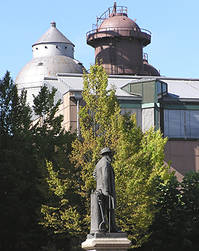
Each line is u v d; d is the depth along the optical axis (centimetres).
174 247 3919
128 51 8550
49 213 3338
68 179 3353
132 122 3625
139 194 3328
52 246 3731
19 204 3609
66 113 5778
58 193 3319
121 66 8488
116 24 8525
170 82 7125
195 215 4044
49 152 3862
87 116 3572
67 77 6794
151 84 6119
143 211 3316
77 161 3456
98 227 2225
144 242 3659
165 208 3978
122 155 3378
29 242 3688
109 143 3494
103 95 3588
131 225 3344
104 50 8562
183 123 6253
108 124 3525
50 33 10325
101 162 2295
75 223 3241
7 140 3906
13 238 3688
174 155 6059
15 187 3659
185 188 4209
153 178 3497
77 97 5697
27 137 3897
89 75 3659
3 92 4116
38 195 3675
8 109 4109
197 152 6119
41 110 4262
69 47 10331
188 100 6284
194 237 4016
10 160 3744
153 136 4656
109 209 2244
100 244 2178
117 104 3606
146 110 6112
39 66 9519
